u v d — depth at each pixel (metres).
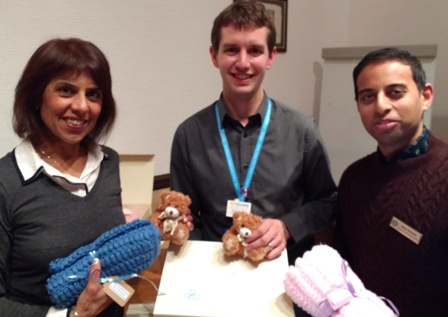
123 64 1.72
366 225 1.04
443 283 0.94
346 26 2.61
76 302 0.84
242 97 1.16
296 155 1.22
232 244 0.97
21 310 0.82
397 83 0.90
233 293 0.89
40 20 1.46
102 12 1.61
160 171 1.96
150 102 1.85
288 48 2.37
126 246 0.84
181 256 1.02
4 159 0.91
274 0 2.19
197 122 1.28
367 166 1.08
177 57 1.90
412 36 2.18
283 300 0.87
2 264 0.85
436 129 2.10
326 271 0.84
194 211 1.31
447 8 1.99
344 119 2.20
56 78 0.85
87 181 0.97
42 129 0.93
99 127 1.03
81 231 0.91
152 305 1.00
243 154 1.20
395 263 0.98
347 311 0.77
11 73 1.43
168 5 1.81
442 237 0.91
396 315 0.80
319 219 1.21
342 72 2.18
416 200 0.94
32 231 0.86
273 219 1.13
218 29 1.13
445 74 2.03
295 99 2.52
